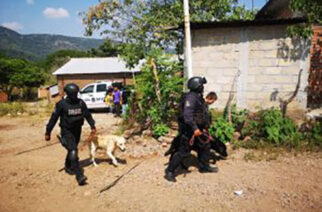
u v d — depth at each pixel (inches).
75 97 175.6
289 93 276.8
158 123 271.7
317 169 183.2
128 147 248.7
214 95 186.1
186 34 268.8
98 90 558.9
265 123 240.2
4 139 314.3
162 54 292.5
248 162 200.2
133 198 153.4
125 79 924.6
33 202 156.8
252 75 283.0
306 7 244.5
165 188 163.6
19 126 401.1
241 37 281.1
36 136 326.0
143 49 421.1
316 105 303.6
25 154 251.1
